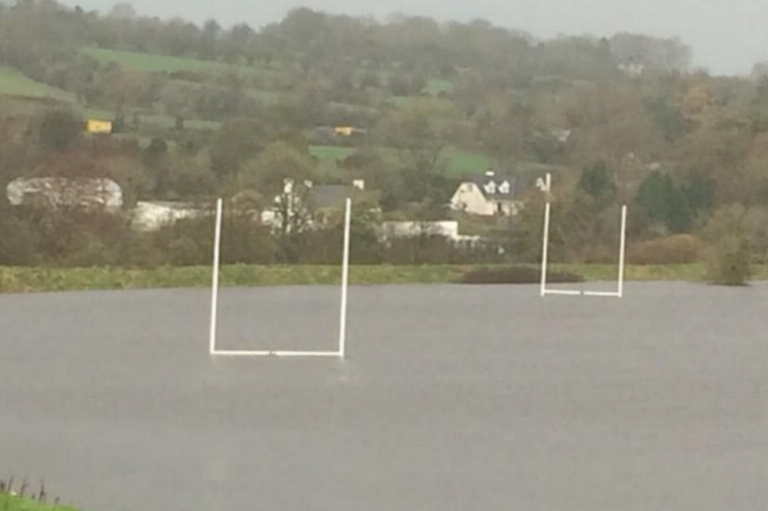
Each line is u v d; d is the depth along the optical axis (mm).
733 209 180000
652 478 54062
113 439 58875
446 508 47938
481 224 176250
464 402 72188
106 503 46969
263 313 124688
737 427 66688
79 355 89062
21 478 50500
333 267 159750
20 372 79938
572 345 103375
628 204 183875
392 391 75500
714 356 98375
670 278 175500
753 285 170375
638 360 94500
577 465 56188
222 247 155750
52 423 62562
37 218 148875
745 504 50156
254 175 163500
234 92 196750
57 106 173875
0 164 149750
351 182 172375
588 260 177125
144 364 84688
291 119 190125
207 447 57625
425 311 129875
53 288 143250
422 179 181125
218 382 77125
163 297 137750
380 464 55094
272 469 53500
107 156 159625
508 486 51781
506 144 197875
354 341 102312
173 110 189125
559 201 178125
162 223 154375
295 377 80188
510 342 104312
